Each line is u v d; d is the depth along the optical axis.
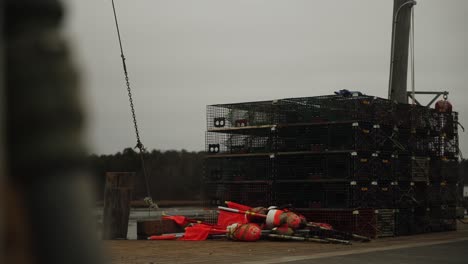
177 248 15.55
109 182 18.72
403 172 21.12
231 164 21.66
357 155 19.08
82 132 0.58
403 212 20.72
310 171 20.25
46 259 0.55
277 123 20.69
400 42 23.59
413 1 23.34
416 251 14.44
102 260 0.58
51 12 0.58
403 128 21.27
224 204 21.62
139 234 19.28
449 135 23.17
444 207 22.88
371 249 15.01
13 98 0.56
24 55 0.57
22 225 0.54
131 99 12.27
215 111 21.98
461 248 15.20
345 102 19.47
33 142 0.55
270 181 20.59
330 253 14.02
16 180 0.55
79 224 0.56
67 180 0.57
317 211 19.52
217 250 15.01
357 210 18.92
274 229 18.02
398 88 23.52
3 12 0.57
